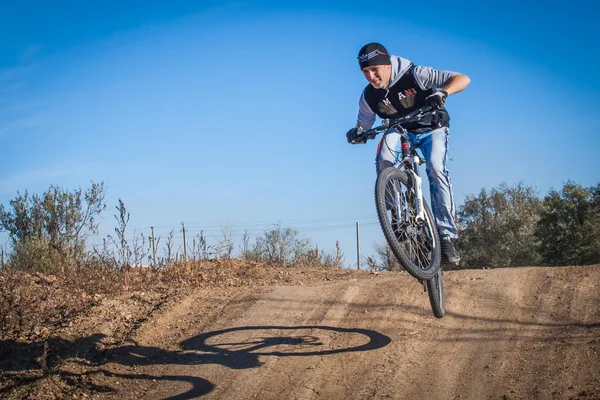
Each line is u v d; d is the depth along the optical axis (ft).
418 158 18.34
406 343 20.81
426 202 18.19
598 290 23.31
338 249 37.78
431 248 18.08
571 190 106.83
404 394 17.87
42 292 26.94
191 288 28.07
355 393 18.11
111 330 23.22
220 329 22.99
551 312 22.16
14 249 32.89
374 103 18.88
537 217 111.86
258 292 26.66
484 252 116.06
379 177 16.88
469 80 17.67
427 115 18.08
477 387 17.89
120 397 18.74
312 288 26.78
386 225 16.55
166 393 18.85
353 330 22.16
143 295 26.96
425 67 18.03
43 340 22.20
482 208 120.67
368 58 17.81
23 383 19.40
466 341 20.74
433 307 19.25
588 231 103.35
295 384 18.81
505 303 23.35
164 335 22.88
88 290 27.73
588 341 19.54
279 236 55.77
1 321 23.08
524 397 17.07
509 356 19.42
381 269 39.45
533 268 26.86
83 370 20.29
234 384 19.08
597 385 17.03
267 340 21.86
